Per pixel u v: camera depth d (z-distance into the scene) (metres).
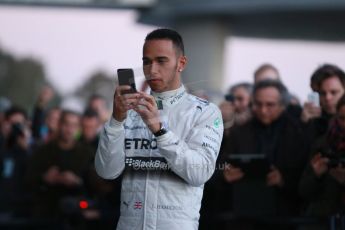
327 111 11.77
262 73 13.84
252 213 12.12
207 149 7.94
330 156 10.98
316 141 11.43
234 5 44.28
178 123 8.07
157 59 8.09
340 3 41.97
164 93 8.15
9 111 17.61
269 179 11.95
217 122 8.09
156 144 8.02
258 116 12.23
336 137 10.98
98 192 13.82
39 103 19.84
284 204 12.09
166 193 7.96
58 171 15.26
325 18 46.03
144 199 8.00
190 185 7.98
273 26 49.53
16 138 16.95
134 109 7.82
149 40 8.15
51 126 18.23
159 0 45.12
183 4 45.31
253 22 48.50
